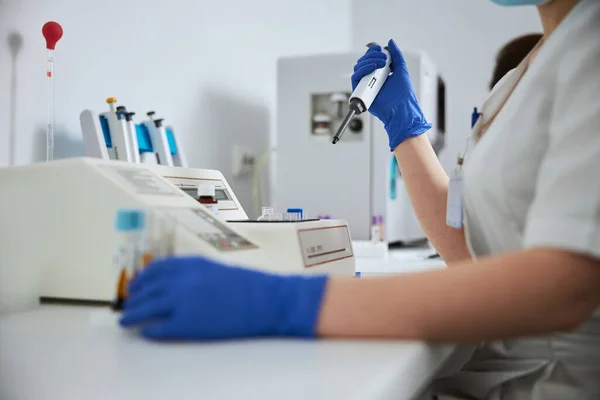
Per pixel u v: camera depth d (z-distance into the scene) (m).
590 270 0.52
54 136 1.24
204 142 1.95
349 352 0.51
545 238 0.53
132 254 0.62
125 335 0.57
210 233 0.72
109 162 0.76
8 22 1.11
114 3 1.44
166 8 1.69
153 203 0.70
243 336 0.55
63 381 0.43
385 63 1.20
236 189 2.21
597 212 0.52
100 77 1.39
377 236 2.02
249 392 0.40
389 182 2.23
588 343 0.74
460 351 0.79
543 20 0.77
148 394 0.40
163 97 1.69
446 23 3.32
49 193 0.72
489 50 3.24
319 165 2.25
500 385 0.77
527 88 0.70
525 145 0.68
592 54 0.59
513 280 0.52
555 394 0.73
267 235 0.80
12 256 0.69
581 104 0.57
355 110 1.14
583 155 0.54
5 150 1.10
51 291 0.71
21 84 1.14
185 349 0.52
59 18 1.25
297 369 0.46
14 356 0.49
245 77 2.27
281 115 2.28
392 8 3.43
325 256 0.86
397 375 0.45
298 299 0.55
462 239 1.02
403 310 0.53
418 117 1.15
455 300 0.52
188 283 0.53
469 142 0.88
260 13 2.40
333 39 3.24
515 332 0.53
